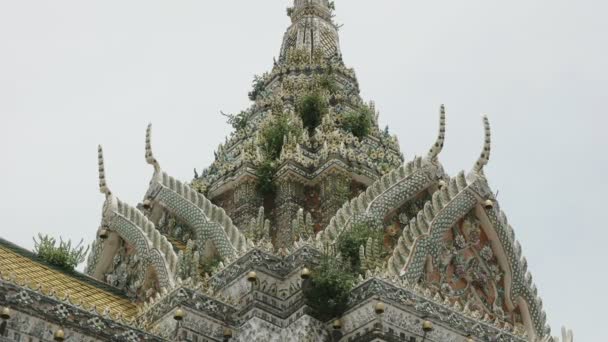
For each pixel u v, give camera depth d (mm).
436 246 26781
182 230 30062
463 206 28016
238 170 32312
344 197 30781
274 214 31438
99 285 28094
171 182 31047
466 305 25641
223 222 28547
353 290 24578
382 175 32250
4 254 26453
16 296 21641
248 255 25406
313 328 24375
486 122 29562
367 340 23734
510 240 28500
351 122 34688
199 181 33469
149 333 23391
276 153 32844
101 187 30469
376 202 28203
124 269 28891
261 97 37188
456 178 28453
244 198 31672
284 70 37812
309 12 40688
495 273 28078
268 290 25125
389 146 35094
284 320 24859
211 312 24641
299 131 33219
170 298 24672
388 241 28219
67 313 22234
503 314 27656
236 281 25438
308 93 35375
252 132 34781
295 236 26938
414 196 29391
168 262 27141
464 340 25000
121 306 26703
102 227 29906
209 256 28234
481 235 28375
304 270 24703
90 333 22391
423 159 29906
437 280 26625
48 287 25266
